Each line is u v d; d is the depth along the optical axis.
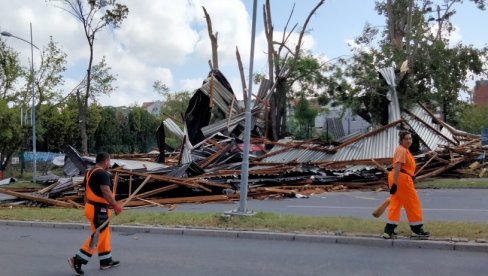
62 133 51.62
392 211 8.27
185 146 25.34
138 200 16.03
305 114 36.72
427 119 26.91
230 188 17.73
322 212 12.75
